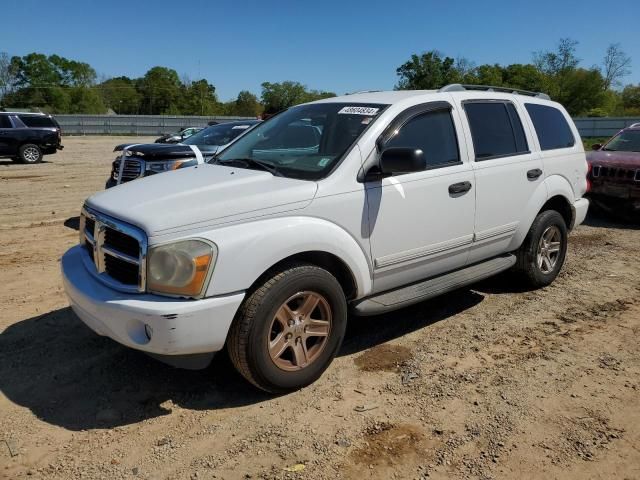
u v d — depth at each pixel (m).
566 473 2.93
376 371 4.02
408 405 3.57
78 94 89.62
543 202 5.41
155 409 3.54
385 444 3.18
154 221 3.25
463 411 3.50
